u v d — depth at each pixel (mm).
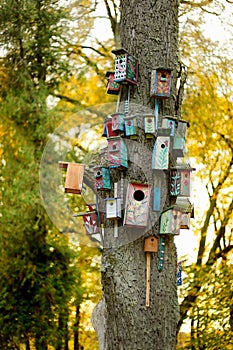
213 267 10562
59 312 10836
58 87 10703
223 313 10141
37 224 10297
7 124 10508
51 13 10070
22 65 10320
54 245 10688
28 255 10719
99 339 4359
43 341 10750
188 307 10312
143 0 4402
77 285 10961
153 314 4094
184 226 4465
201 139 10688
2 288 10641
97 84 11203
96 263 11156
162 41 4379
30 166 10180
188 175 4281
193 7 9492
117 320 4086
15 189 10102
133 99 4281
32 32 10141
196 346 10031
